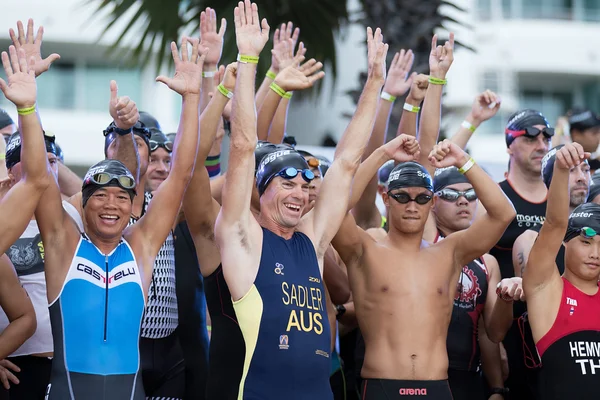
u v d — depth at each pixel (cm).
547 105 3831
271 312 749
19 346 822
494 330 940
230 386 755
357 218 1068
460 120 3519
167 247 891
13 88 727
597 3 3841
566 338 858
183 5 1911
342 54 2636
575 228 869
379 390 847
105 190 756
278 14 1709
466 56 3547
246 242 760
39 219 752
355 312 892
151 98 3353
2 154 930
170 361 886
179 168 785
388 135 1369
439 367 855
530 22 3753
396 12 1489
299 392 742
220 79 965
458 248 900
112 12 1823
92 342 734
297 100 1916
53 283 746
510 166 1091
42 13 3338
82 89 3366
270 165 790
